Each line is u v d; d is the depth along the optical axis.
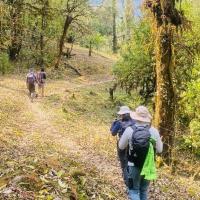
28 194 7.17
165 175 14.99
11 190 7.17
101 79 55.16
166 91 17.67
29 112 25.27
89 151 16.61
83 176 9.02
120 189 9.66
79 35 64.56
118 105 36.19
